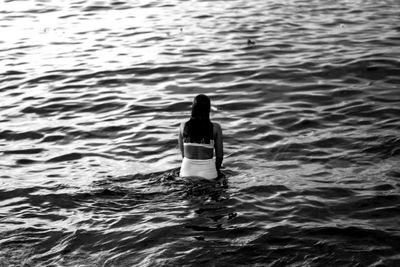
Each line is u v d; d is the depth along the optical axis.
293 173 8.20
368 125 9.94
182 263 5.92
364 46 14.84
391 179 7.89
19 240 6.48
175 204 7.23
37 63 14.49
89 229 6.67
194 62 14.06
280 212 6.99
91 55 15.02
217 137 7.91
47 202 7.41
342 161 8.59
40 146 9.58
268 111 10.80
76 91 12.38
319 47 14.96
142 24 18.30
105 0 22.31
